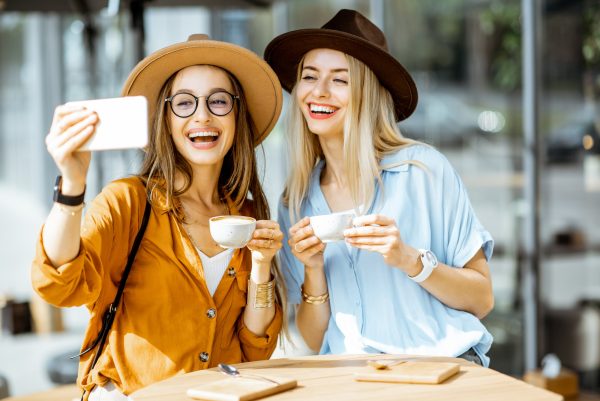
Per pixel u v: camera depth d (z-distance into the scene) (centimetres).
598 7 452
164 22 587
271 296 241
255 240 225
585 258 461
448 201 249
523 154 466
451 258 248
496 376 199
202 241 240
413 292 243
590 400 392
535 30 458
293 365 213
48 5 458
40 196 859
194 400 182
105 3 426
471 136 485
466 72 486
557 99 462
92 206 223
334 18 265
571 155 463
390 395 184
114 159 605
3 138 849
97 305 221
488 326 473
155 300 227
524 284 468
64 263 193
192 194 246
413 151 255
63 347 584
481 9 480
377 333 245
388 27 491
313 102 255
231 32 564
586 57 457
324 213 260
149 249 230
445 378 197
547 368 401
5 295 629
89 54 514
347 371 206
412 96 266
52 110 768
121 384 222
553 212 464
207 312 231
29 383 499
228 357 240
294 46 262
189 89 238
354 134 253
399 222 247
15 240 902
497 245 477
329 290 254
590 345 460
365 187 251
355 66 253
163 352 223
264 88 254
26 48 791
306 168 268
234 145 254
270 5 454
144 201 233
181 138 237
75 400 265
